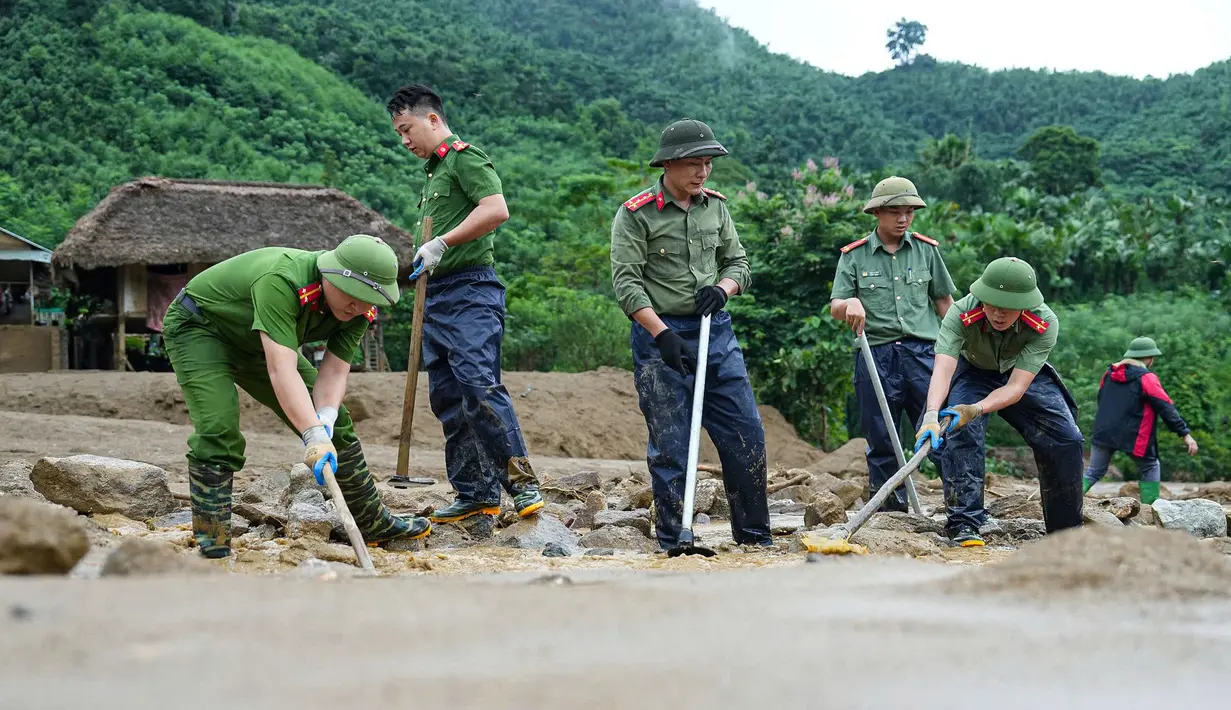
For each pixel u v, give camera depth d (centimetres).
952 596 270
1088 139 8119
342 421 527
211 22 8512
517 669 187
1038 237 4638
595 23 18575
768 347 1667
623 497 873
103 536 502
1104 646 213
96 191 4728
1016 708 171
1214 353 3203
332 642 204
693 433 535
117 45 6981
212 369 484
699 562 473
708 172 571
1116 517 710
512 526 596
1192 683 187
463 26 11888
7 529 295
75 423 1221
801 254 1644
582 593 271
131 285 1997
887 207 810
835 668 192
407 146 626
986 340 622
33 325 2044
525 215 4169
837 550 509
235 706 160
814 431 1709
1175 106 13900
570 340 2089
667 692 173
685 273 570
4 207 3759
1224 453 2539
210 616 224
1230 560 334
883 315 810
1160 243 4972
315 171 5788
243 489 827
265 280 465
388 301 468
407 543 558
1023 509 808
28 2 7362
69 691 168
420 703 164
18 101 6003
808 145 12081
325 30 9194
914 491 740
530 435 1482
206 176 5431
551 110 8900
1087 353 3247
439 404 621
